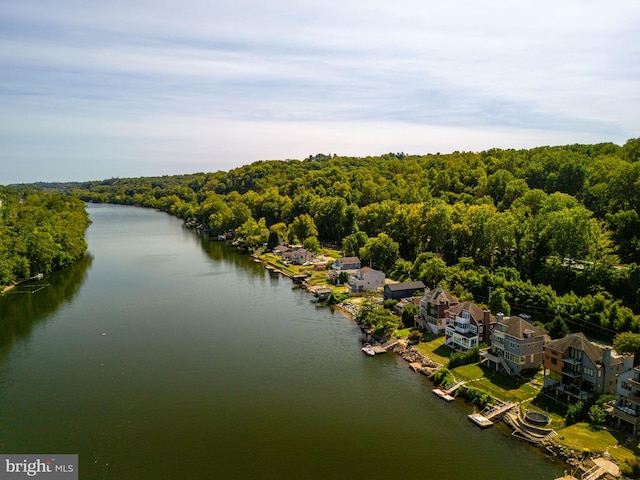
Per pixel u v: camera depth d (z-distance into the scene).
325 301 125.12
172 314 113.31
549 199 135.75
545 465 54.81
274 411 67.88
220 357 86.75
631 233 115.69
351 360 86.00
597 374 64.31
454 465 55.28
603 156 184.25
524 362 75.25
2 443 60.59
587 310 90.19
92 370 81.44
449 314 90.69
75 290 136.75
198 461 56.72
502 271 112.88
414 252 158.00
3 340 96.06
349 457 57.19
